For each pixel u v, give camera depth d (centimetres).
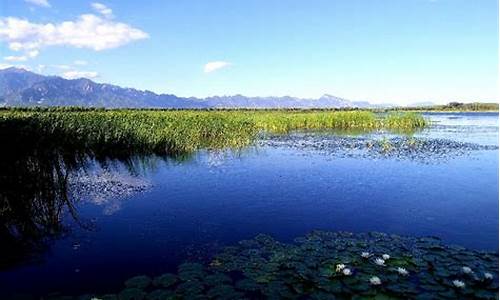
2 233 823
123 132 1831
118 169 1490
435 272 569
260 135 2933
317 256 642
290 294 518
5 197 1062
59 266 649
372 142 2358
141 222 875
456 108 11794
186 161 1678
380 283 534
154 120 2292
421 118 3853
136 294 527
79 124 1866
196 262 648
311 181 1277
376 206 984
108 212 953
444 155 1822
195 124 2352
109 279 596
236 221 873
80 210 973
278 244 714
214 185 1227
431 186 1200
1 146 1399
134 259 671
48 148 1672
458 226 829
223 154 1891
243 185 1227
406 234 777
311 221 866
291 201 1034
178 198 1073
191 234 791
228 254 669
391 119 3775
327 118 3759
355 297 504
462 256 634
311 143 2350
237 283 552
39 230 837
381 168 1502
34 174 1291
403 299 496
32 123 1666
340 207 980
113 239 772
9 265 657
